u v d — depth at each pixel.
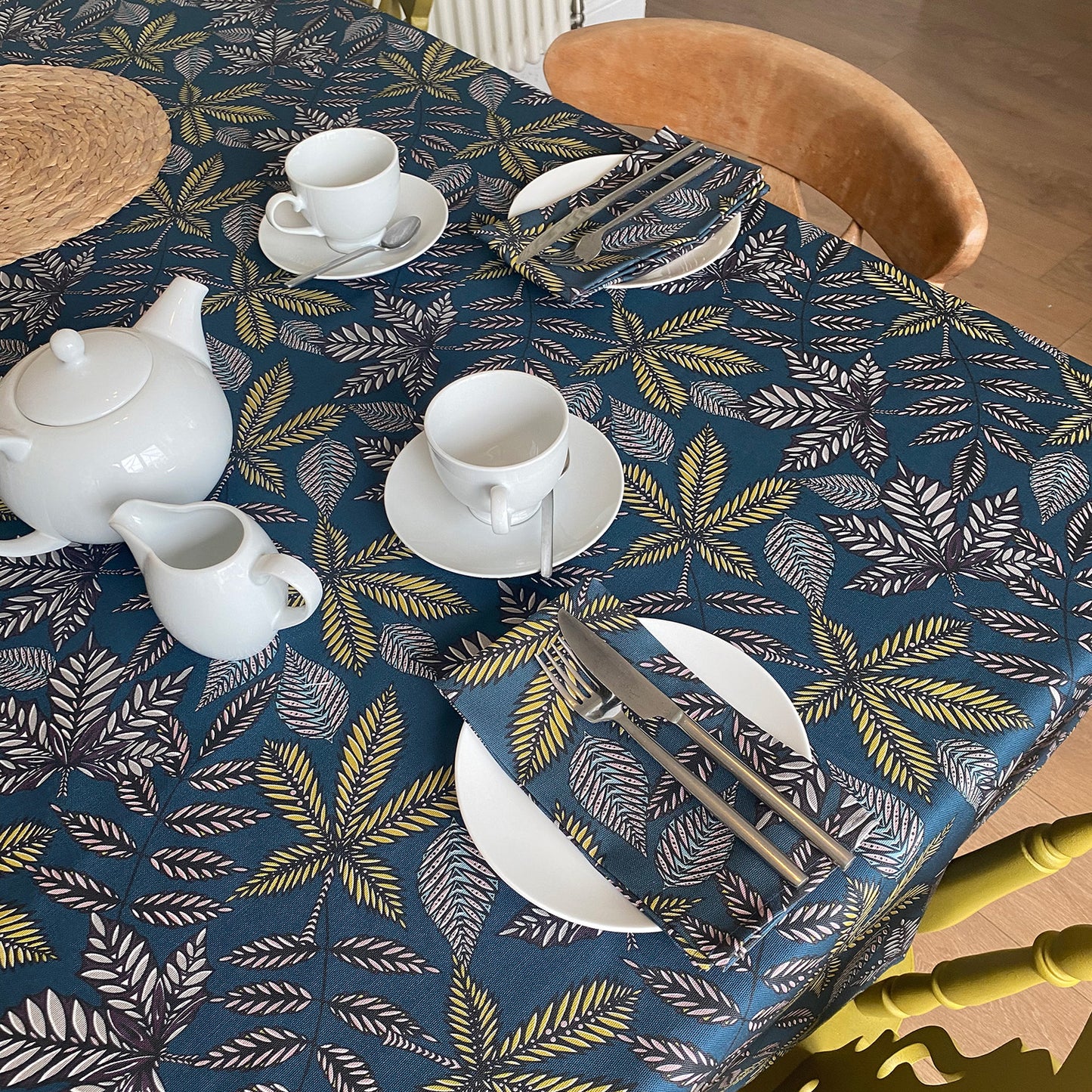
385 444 0.76
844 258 0.85
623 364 0.79
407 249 0.90
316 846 0.56
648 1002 0.49
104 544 0.71
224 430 0.70
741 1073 0.58
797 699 0.59
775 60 1.04
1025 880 0.67
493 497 0.61
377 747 0.60
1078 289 2.05
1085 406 0.73
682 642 0.61
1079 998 1.21
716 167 0.91
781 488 0.70
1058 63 2.60
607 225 0.87
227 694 0.63
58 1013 0.51
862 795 0.55
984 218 0.91
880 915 0.57
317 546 0.70
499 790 0.56
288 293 0.88
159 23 1.20
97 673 0.64
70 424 0.63
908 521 0.67
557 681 0.59
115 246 0.93
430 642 0.64
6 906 0.54
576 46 1.12
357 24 1.17
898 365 0.77
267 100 1.08
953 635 0.61
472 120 1.03
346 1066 0.48
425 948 0.52
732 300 0.83
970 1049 1.19
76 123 1.02
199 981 0.51
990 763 0.56
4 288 0.89
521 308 0.84
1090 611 0.61
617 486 0.69
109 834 0.57
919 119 0.96
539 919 0.52
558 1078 0.47
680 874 0.52
